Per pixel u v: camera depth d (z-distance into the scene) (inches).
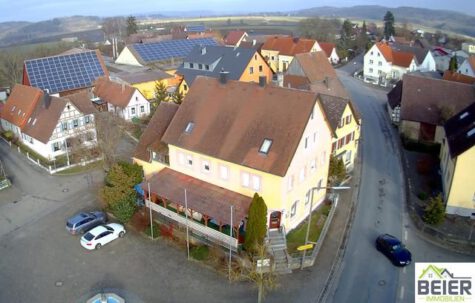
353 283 1342.3
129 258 1462.8
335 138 1849.2
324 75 3019.2
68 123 2249.0
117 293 1301.7
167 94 2842.0
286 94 1499.8
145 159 1787.6
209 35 5383.9
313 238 1529.3
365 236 1573.6
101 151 2124.8
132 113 2741.1
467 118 1854.1
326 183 1809.8
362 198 1829.5
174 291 1312.7
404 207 1765.5
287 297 1284.4
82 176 2055.9
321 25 6338.6
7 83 3826.3
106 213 1734.7
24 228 1649.9
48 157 2220.7
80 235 1600.6
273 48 4547.2
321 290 1311.5
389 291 1306.6
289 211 1512.1
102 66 3280.0
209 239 1491.1
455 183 1631.4
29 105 2389.3
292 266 1396.4
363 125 2699.3
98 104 2824.8
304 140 1477.6
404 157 2219.5
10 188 1957.4
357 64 4869.6
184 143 1600.6
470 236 1536.7
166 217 1617.9
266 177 1417.3
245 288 1321.4
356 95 3432.6
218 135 1552.7
